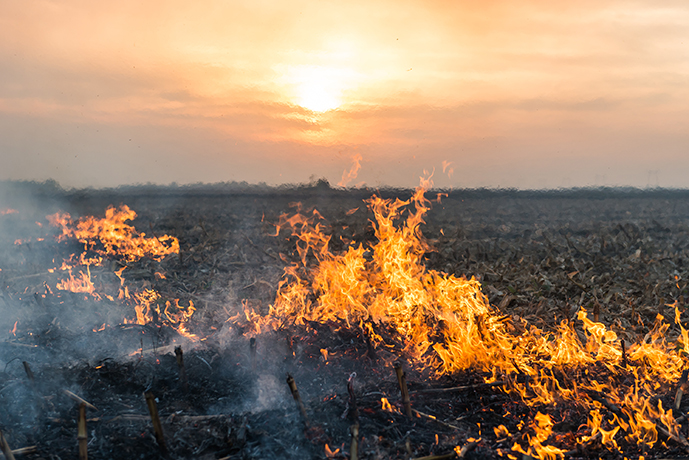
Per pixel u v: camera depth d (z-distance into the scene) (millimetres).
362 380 5035
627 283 10352
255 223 25359
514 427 4250
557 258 13086
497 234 21656
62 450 3764
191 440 3930
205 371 5199
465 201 51500
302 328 6020
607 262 12820
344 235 20000
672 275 11273
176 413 4371
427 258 14102
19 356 5621
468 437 4062
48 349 5859
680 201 55031
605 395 4715
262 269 11914
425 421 4289
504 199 55375
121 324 6648
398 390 4719
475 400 4648
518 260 13352
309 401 4508
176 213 30672
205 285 10164
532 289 9508
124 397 4727
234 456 3770
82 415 3490
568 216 33594
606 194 57500
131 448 3812
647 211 38969
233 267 12094
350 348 5582
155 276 10578
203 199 52656
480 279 10391
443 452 3832
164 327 6656
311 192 55875
